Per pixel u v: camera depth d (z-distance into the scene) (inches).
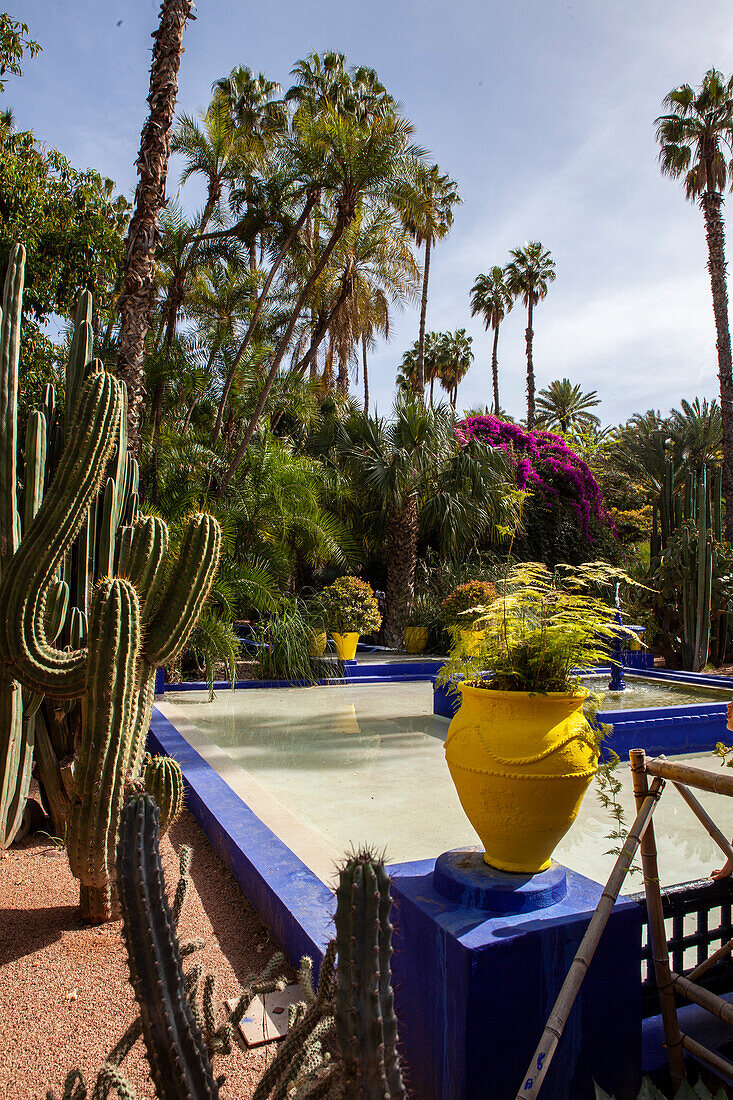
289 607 429.1
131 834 53.6
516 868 84.0
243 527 456.1
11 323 140.7
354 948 43.5
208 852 151.8
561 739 80.5
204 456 461.7
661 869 152.8
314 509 483.5
